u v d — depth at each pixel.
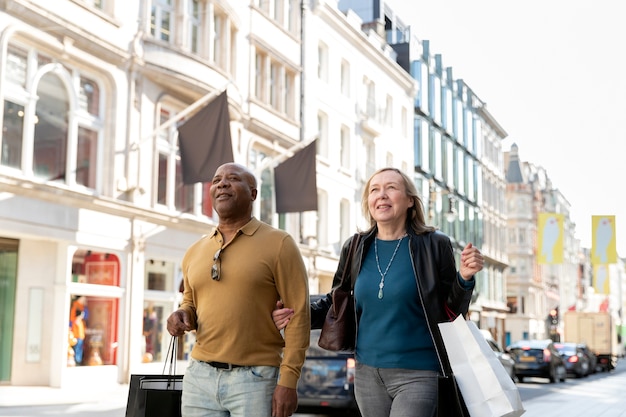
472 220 56.44
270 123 26.23
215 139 18.58
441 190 47.53
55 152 17.23
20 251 16.95
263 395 3.77
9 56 15.98
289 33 28.00
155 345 20.36
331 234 31.11
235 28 23.89
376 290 3.91
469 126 56.81
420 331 3.87
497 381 3.59
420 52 46.16
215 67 21.09
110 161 18.56
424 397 3.79
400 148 39.56
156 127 20.14
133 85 19.19
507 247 76.00
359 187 34.03
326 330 4.11
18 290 16.86
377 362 3.90
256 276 3.81
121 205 18.45
